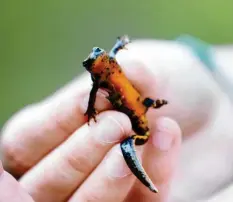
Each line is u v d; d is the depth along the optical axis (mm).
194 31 1228
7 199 448
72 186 467
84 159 457
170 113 585
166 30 1238
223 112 639
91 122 454
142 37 1241
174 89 587
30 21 1249
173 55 614
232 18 1227
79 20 1248
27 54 1217
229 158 627
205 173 619
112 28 1243
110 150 454
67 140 467
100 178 456
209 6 1237
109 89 445
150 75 471
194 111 596
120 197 460
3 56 1207
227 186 590
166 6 1254
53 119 474
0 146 519
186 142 629
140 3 1257
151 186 434
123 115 450
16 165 499
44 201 473
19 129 495
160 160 486
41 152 487
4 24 1245
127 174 452
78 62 1214
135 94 448
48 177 469
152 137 484
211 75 646
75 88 492
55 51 1228
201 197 597
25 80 1181
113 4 1253
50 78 1189
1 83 1166
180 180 613
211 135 634
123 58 489
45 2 1263
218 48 772
